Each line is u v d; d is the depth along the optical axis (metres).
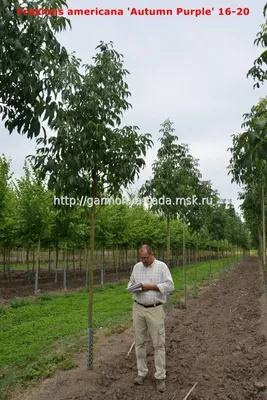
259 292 15.70
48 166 5.43
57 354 6.62
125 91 6.15
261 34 5.89
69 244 18.33
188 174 11.72
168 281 5.44
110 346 7.39
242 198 15.42
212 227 21.50
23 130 3.79
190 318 10.29
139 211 25.39
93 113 5.72
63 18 3.84
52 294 14.93
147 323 5.45
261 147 2.91
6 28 3.40
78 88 5.52
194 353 6.97
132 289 5.41
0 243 17.12
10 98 3.71
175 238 29.75
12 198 14.91
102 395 5.05
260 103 8.83
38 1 3.76
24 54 3.48
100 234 18.58
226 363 6.45
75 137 5.55
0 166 13.70
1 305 12.24
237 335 8.53
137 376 5.58
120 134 5.95
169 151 11.13
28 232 14.75
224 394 5.15
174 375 5.76
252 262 44.78
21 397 5.07
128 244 26.03
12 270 27.66
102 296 14.05
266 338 7.93
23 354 6.84
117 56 6.10
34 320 9.86
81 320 9.62
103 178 6.10
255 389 5.41
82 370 5.98
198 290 16.67
